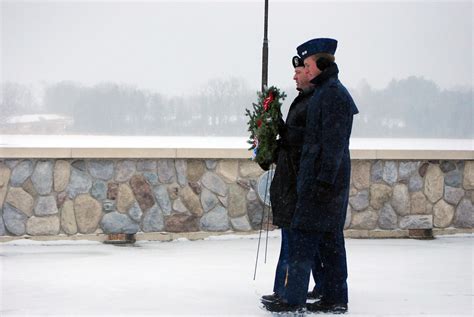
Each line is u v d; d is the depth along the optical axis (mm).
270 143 4820
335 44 4668
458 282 5730
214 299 5055
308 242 4539
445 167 8461
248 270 6195
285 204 4688
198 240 7918
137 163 7855
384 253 7180
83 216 7734
